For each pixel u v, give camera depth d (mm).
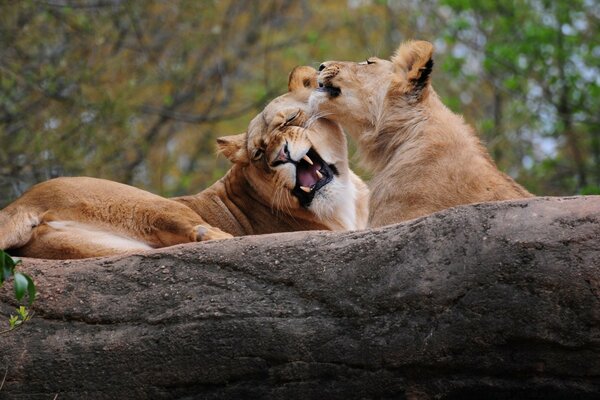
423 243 9195
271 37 32562
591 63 25484
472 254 8953
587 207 8875
